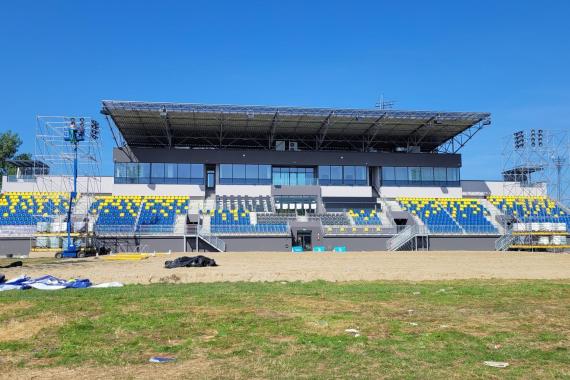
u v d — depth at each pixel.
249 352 10.66
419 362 9.76
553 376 8.83
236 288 21.83
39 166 74.00
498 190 77.75
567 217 70.19
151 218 62.28
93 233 54.28
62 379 9.05
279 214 64.25
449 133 71.44
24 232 57.03
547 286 22.12
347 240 61.22
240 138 71.25
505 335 12.02
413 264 38.09
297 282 24.91
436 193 71.56
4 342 11.84
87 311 15.70
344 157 69.81
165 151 67.25
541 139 77.88
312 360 9.95
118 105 57.94
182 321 13.95
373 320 14.00
